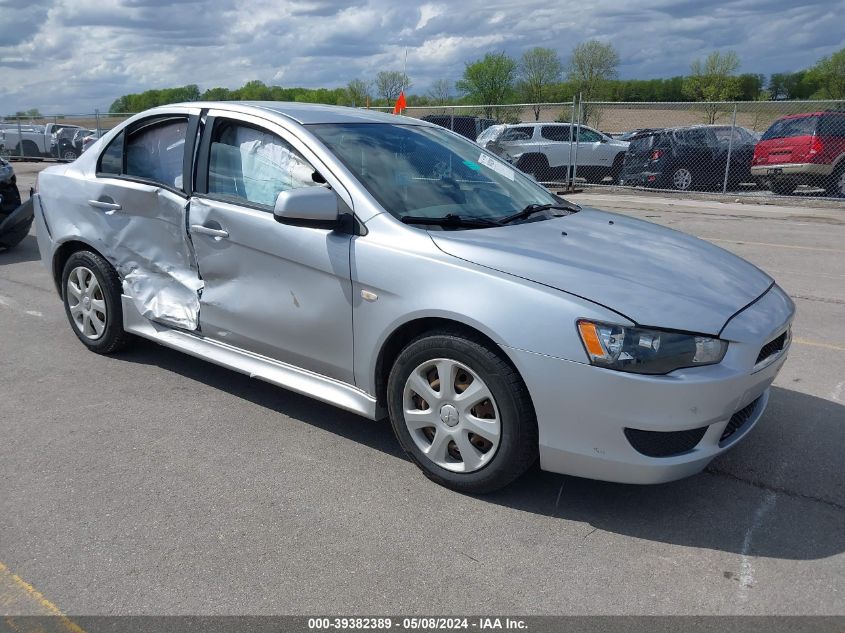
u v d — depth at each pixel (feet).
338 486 10.90
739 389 9.57
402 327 10.75
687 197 52.26
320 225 11.07
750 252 29.99
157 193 13.83
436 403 10.58
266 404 13.85
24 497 10.46
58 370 15.46
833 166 47.47
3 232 26.50
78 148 89.04
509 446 9.95
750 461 11.82
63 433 12.54
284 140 12.38
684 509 10.38
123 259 14.88
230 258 12.70
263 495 10.62
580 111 56.29
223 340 13.37
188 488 10.78
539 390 9.53
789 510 10.39
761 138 50.26
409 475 11.25
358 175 11.62
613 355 9.16
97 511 10.12
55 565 8.94
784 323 10.50
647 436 9.34
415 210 11.48
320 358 11.86
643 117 82.33
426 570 8.94
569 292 9.59
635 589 8.63
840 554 9.36
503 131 60.08
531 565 9.07
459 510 10.28
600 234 12.03
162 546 9.34
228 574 8.80
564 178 60.29
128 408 13.58
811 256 29.14
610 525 9.96
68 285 16.20
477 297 9.88
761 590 8.62
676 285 10.19
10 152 91.45
